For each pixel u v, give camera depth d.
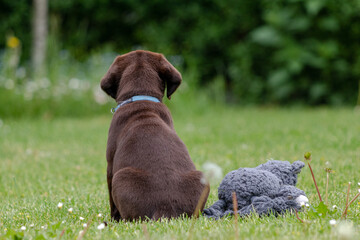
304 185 8.01
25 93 19.73
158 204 5.67
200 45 23.52
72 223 5.96
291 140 12.59
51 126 17.31
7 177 10.05
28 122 18.38
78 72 21.53
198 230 5.13
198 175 5.87
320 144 11.71
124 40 25.38
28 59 24.36
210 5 23.86
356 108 20.38
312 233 4.83
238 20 23.20
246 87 22.81
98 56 20.98
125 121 6.44
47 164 11.23
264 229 5.01
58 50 21.81
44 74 20.50
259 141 12.78
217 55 24.16
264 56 22.44
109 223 5.80
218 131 15.07
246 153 10.84
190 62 22.81
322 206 5.63
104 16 24.61
